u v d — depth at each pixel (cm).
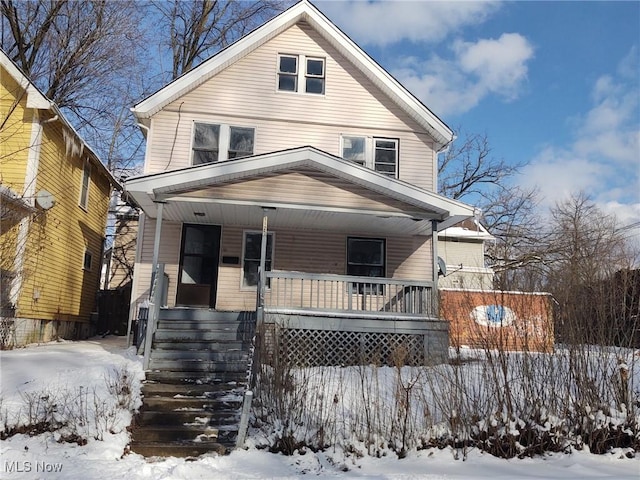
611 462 608
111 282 2452
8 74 1297
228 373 884
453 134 1420
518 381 696
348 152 1410
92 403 700
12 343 1178
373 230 1342
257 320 976
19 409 665
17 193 1209
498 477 527
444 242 1986
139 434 660
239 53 1382
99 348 1196
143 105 1313
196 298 1284
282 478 532
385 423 661
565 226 2400
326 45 1447
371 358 988
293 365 825
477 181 2961
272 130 1379
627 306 713
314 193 1080
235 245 1316
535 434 644
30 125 1288
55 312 1479
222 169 1033
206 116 1357
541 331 725
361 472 564
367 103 1434
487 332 737
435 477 524
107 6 2183
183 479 534
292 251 1340
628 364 694
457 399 667
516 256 2681
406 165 1422
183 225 1307
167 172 1007
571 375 681
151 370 876
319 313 1030
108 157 2372
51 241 1416
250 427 686
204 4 2380
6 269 1199
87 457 584
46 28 2048
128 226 2436
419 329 1048
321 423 659
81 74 2188
